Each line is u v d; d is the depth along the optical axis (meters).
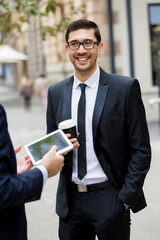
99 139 2.08
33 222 3.87
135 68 10.27
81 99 2.12
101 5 10.97
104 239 2.11
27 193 1.44
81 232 2.21
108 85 2.12
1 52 15.01
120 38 10.21
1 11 3.86
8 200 1.39
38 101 21.72
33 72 25.39
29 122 11.95
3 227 1.52
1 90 41.09
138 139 2.09
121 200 2.10
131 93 2.09
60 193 2.19
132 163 2.10
